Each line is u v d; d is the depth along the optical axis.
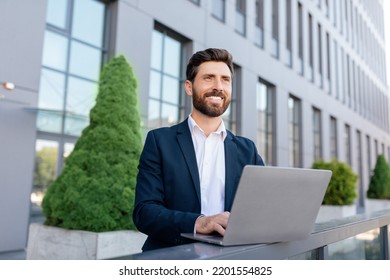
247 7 9.66
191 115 1.48
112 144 3.18
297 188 0.96
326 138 14.13
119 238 2.71
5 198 4.57
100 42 6.17
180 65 7.77
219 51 1.40
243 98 9.07
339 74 16.27
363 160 19.16
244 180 0.86
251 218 0.90
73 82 5.77
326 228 1.25
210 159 1.41
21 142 4.79
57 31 5.59
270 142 10.55
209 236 1.00
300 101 12.27
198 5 7.92
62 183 3.04
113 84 3.46
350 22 18.98
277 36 11.05
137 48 6.29
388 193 12.39
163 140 1.38
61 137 5.79
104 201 2.86
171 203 1.30
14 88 4.71
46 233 2.88
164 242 1.18
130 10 6.26
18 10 4.80
